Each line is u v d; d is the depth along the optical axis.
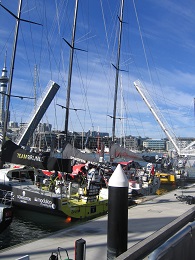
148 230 9.11
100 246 7.52
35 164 13.39
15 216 13.65
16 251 7.00
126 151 22.34
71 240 8.02
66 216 12.80
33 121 31.27
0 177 15.44
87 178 15.31
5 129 18.22
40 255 6.73
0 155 14.77
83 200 13.70
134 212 11.84
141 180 20.52
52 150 18.91
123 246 4.97
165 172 30.78
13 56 18.80
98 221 10.38
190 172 39.94
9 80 18.67
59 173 15.00
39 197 12.99
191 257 4.21
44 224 12.66
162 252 3.43
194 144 43.81
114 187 4.99
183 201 14.52
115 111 29.92
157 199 15.14
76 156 16.53
